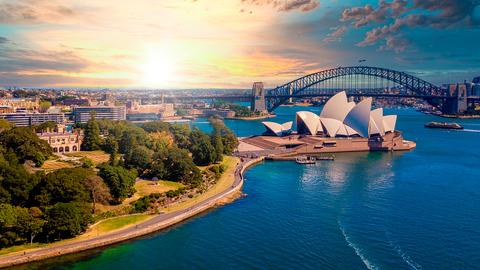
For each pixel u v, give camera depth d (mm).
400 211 147500
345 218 139750
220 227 133500
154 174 181625
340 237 123500
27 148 188375
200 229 132000
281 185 188875
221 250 116188
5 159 168625
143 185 171750
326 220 138250
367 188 181375
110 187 147250
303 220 138625
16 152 187250
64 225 116875
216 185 184375
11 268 105438
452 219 138875
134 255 113750
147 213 142375
